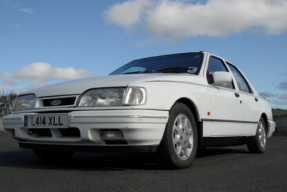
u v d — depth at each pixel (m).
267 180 2.81
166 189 2.42
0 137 11.50
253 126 5.00
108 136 2.97
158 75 3.46
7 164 3.83
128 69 4.61
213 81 3.99
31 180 2.79
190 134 3.51
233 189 2.45
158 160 3.21
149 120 2.89
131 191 2.36
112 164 3.76
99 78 3.41
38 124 3.29
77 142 3.09
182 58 4.41
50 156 3.98
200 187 2.49
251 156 4.80
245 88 5.26
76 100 3.15
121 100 2.95
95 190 2.39
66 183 2.65
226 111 4.19
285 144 7.91
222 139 4.19
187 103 3.61
